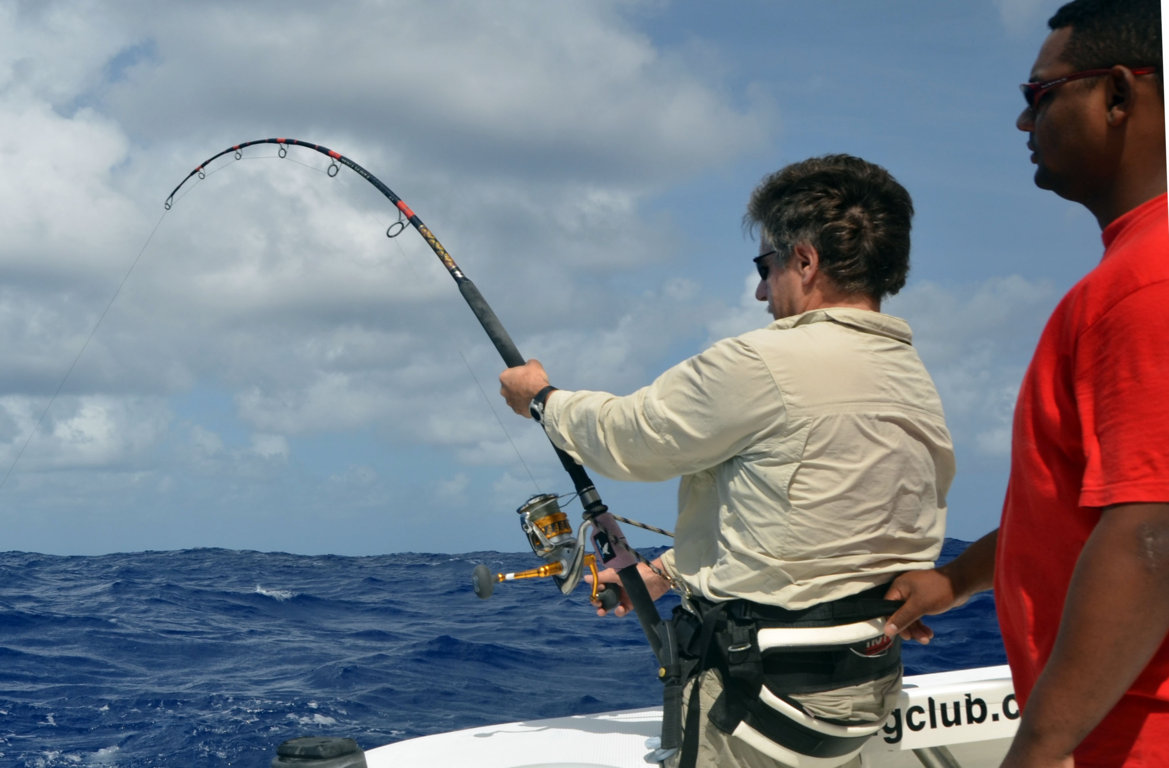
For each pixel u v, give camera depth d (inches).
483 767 73.5
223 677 281.0
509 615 430.3
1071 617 31.5
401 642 345.4
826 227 56.4
